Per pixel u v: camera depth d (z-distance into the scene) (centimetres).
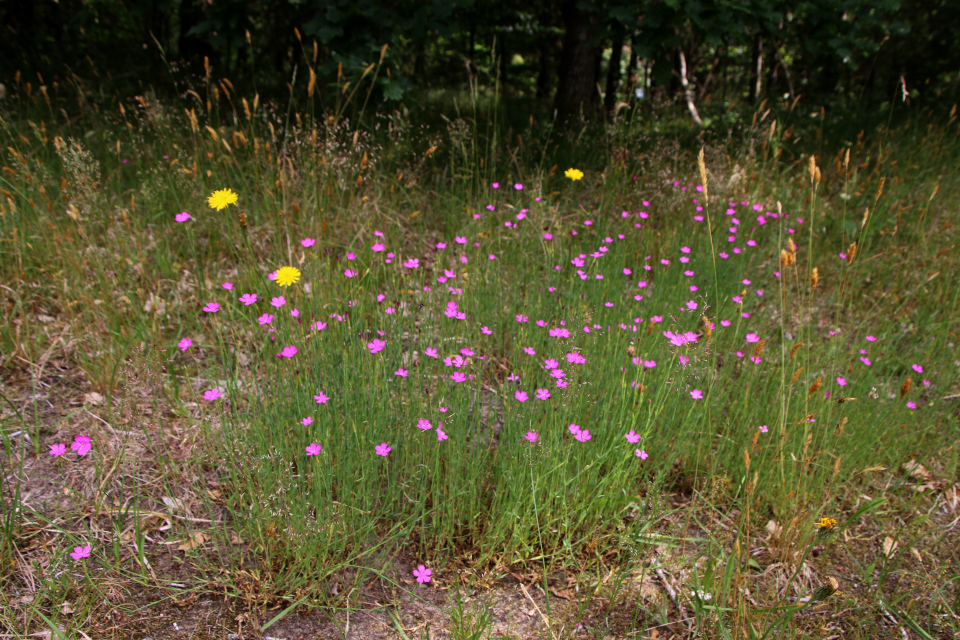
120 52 833
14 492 222
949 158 601
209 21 540
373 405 235
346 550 218
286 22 755
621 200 494
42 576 195
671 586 221
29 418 257
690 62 1127
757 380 304
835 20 591
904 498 277
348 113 589
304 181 418
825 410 277
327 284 324
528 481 227
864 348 355
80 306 317
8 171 390
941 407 318
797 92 1227
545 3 816
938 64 959
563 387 247
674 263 408
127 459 242
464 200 476
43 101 587
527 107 885
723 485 249
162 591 199
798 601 220
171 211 408
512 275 386
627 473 234
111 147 454
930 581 229
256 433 233
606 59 1262
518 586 217
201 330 323
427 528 231
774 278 425
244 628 191
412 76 990
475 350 302
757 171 546
